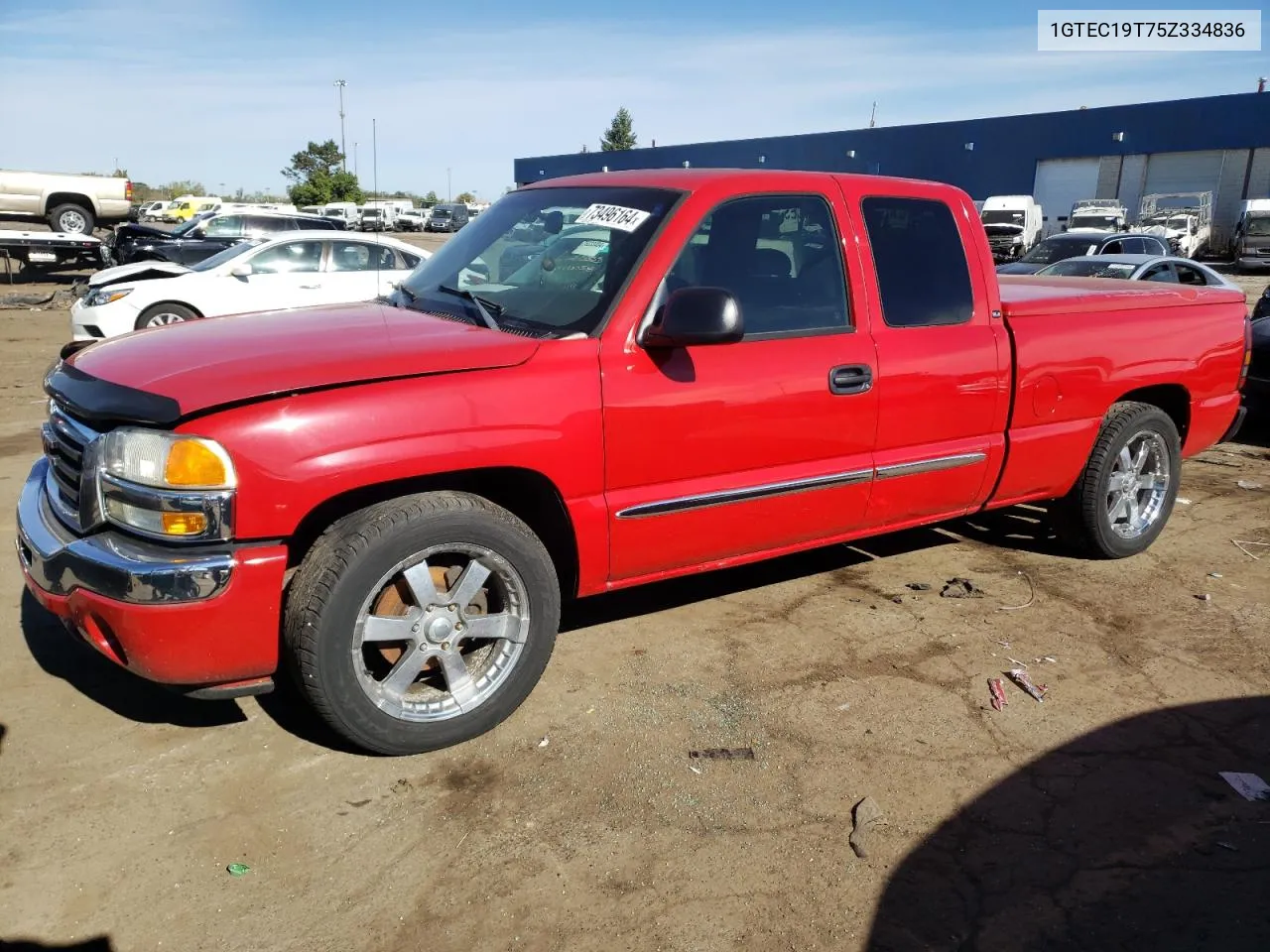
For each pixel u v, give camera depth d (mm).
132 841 2756
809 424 3730
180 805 2916
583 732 3361
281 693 3592
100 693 3541
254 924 2465
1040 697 3670
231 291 11289
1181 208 35156
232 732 3318
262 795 2975
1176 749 3350
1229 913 2576
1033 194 42062
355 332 3271
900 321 4000
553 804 2971
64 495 3125
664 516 3484
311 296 11672
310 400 2820
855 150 46500
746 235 3637
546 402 3141
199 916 2486
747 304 3623
